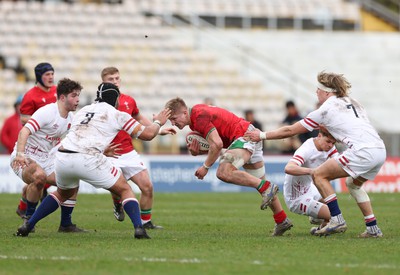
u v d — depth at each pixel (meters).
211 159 37.84
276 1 128.50
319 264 28.73
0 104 102.00
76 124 35.56
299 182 39.16
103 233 39.81
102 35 115.88
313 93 117.19
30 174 39.66
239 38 122.25
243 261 29.30
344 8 130.38
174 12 123.56
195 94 110.56
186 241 35.50
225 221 48.88
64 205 39.62
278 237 37.97
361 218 51.12
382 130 110.94
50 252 31.36
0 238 36.25
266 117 110.62
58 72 108.12
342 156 36.84
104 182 35.31
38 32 114.19
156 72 111.94
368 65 123.56
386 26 133.38
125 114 35.69
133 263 28.58
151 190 43.69
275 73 118.88
